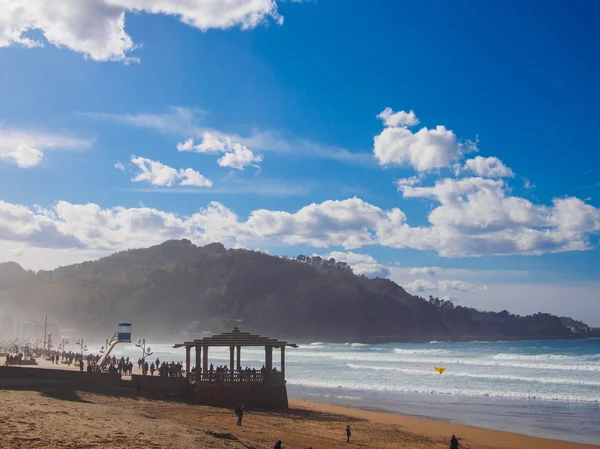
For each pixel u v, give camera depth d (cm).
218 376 3991
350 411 4397
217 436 2236
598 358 9619
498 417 4244
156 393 4025
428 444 3294
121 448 1711
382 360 10475
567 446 3319
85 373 4172
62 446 1662
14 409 2291
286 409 4122
